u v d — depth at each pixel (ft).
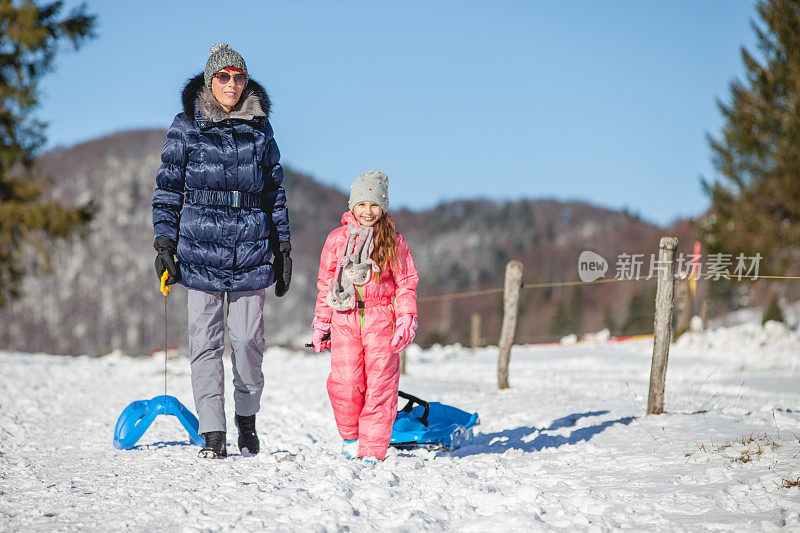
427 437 35.04
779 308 301.43
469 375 86.79
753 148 215.72
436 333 384.68
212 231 32.42
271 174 34.24
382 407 30.48
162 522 21.98
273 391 66.95
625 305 542.16
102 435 43.06
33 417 50.83
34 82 150.71
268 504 23.58
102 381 84.07
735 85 220.43
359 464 29.12
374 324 30.45
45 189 162.30
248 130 33.27
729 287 382.63
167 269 31.83
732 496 23.94
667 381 73.31
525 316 648.38
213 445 32.12
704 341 116.78
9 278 162.50
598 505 23.06
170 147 32.73
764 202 217.15
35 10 145.18
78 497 25.30
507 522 21.16
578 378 76.79
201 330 32.81
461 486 25.44
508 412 47.44
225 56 32.81
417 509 22.84
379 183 30.73
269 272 33.37
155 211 32.63
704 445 32.50
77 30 150.20
